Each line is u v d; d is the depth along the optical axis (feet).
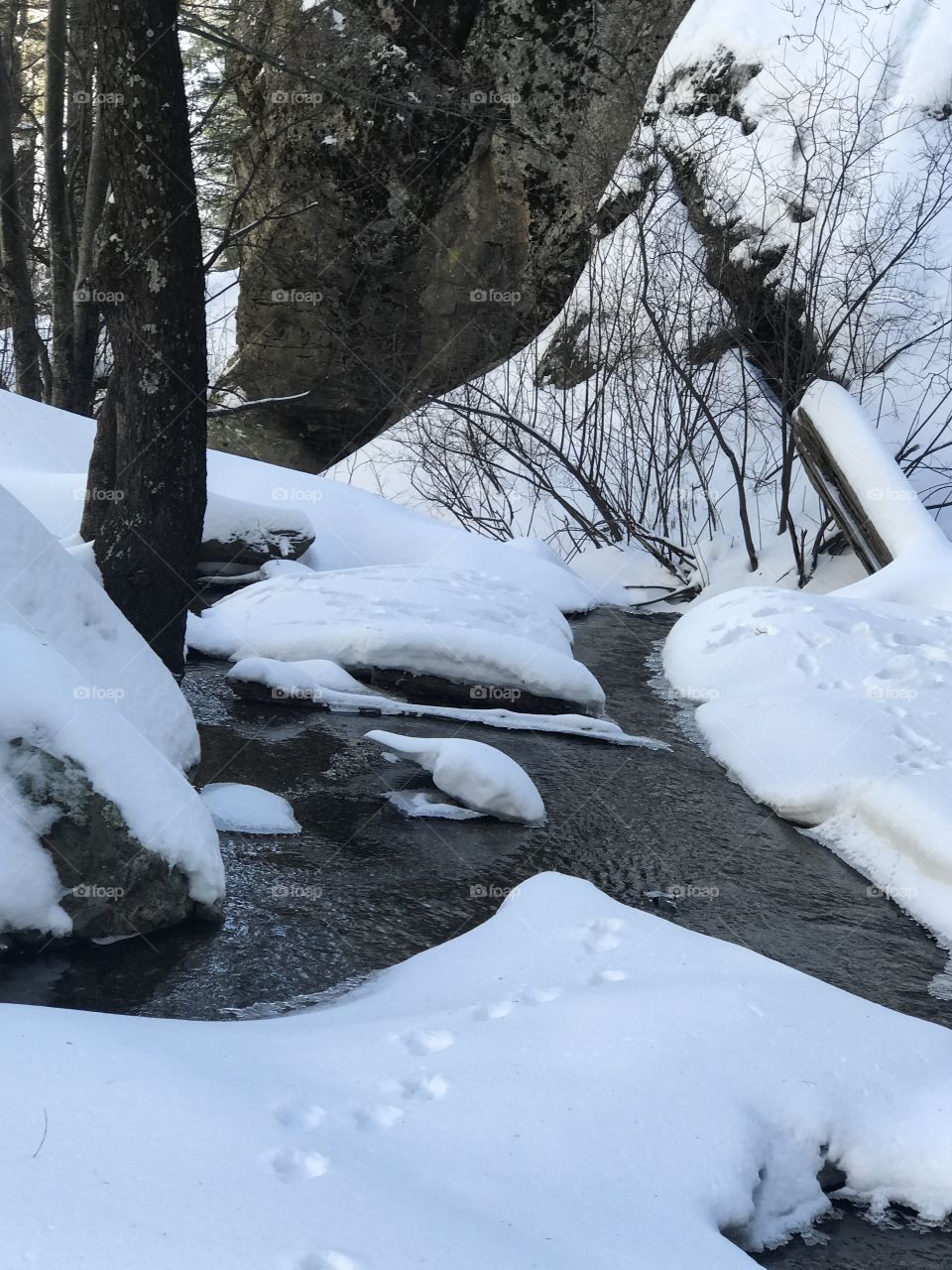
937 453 43.60
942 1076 11.02
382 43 58.65
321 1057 10.06
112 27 20.63
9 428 39.55
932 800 19.06
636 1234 8.25
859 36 51.55
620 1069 10.21
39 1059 8.48
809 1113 10.34
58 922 14.37
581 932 13.62
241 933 15.15
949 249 46.37
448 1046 10.48
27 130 59.11
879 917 17.17
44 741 14.16
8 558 15.85
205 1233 6.79
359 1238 7.04
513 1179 8.54
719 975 12.44
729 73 54.39
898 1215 10.11
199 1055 9.37
